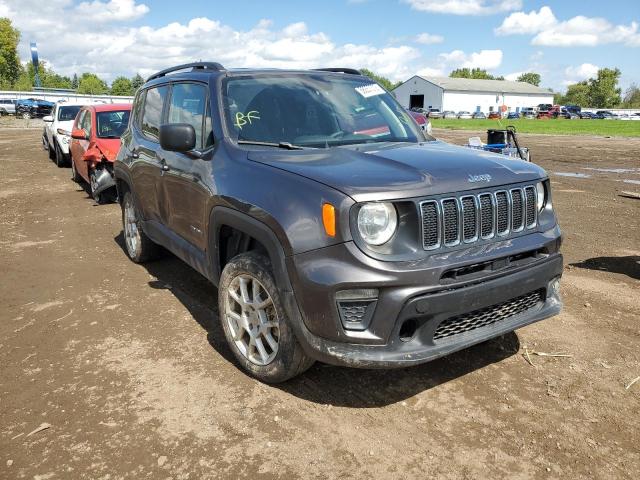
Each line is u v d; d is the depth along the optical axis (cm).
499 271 315
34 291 533
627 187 1175
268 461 281
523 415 319
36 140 2605
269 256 329
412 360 290
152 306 487
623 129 4191
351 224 285
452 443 294
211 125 406
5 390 351
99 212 917
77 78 13288
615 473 271
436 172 316
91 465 279
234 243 380
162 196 475
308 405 330
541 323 443
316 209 295
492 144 1020
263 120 403
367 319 292
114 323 452
